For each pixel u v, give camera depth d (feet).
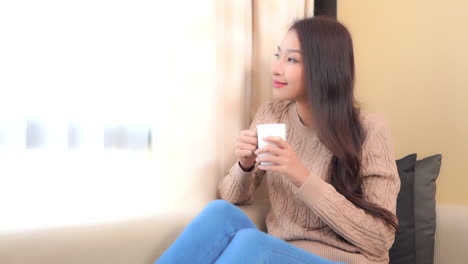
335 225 4.26
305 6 6.36
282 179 4.87
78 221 3.81
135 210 4.91
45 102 4.43
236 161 5.47
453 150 5.99
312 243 4.59
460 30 5.97
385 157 4.56
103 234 3.83
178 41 4.93
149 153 5.13
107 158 4.92
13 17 4.22
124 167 4.99
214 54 4.96
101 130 4.77
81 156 4.69
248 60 5.75
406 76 6.34
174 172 4.94
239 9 5.36
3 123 4.18
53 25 4.46
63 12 4.52
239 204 5.32
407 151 6.34
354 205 4.38
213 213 4.02
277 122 5.24
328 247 4.50
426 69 6.20
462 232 5.35
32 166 4.43
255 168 5.17
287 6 5.92
